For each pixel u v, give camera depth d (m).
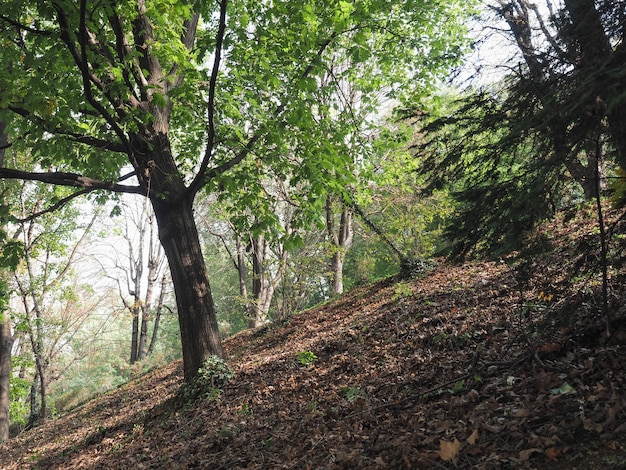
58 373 24.95
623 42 2.90
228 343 16.81
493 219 3.56
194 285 9.18
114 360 33.88
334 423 5.11
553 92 3.12
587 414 3.09
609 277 5.12
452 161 3.93
